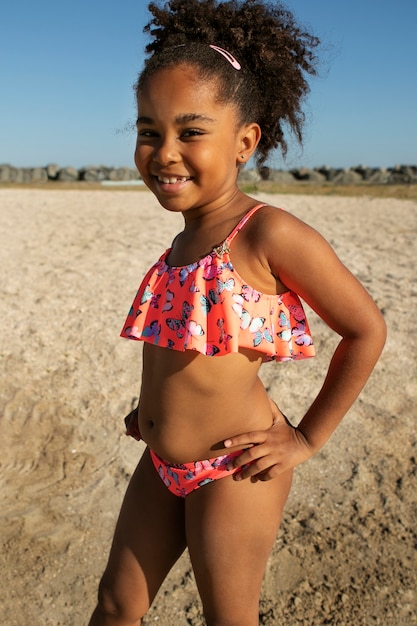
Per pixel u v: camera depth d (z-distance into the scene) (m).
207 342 1.67
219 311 1.66
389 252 8.57
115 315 5.82
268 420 1.82
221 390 1.72
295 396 4.42
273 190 19.81
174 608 2.68
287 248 1.63
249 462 1.73
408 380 4.57
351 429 3.96
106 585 1.91
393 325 5.52
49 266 7.46
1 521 3.18
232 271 1.67
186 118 1.68
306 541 3.03
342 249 8.73
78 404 4.30
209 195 1.75
